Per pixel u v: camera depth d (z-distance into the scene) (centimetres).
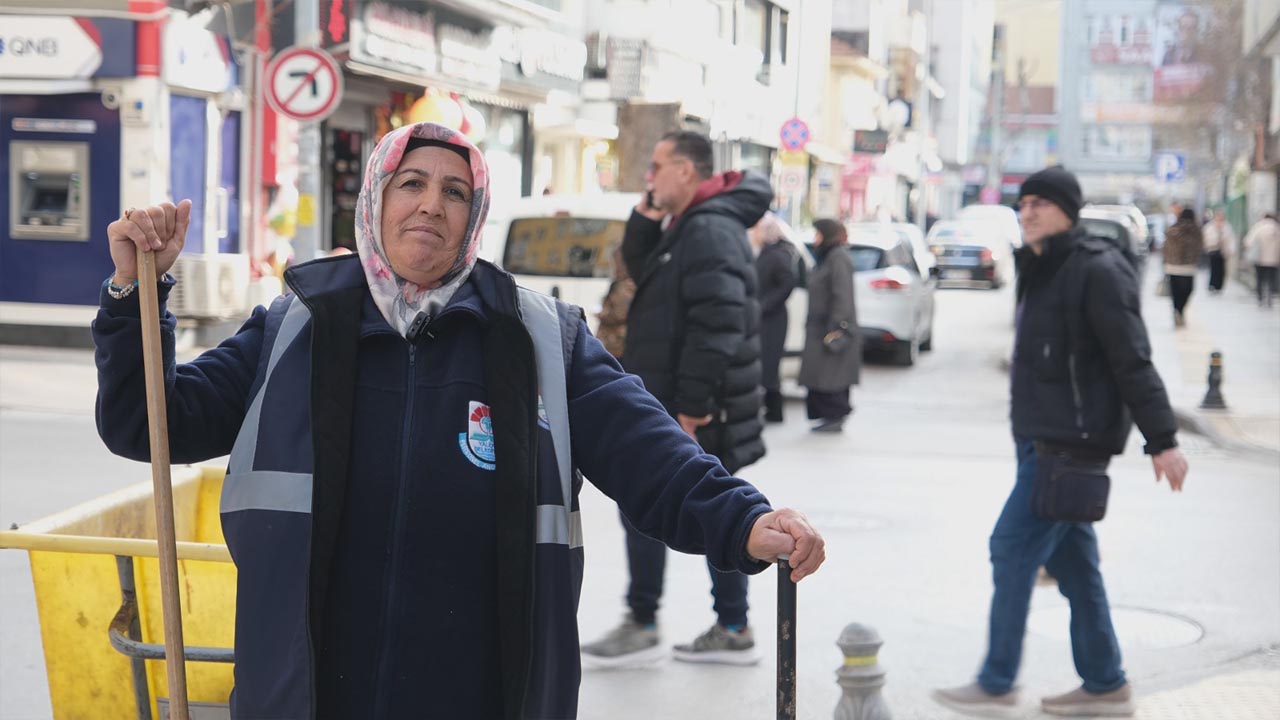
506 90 2580
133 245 276
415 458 277
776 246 1510
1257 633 724
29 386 1472
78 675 364
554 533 282
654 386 637
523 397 283
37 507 941
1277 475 1215
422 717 274
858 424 1533
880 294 2122
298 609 271
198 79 1814
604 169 3175
